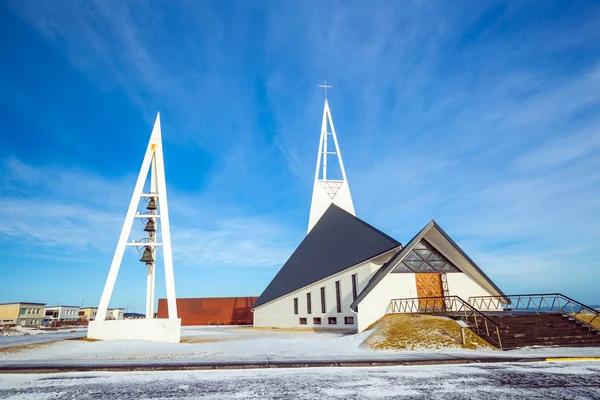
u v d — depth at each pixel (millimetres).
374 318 27719
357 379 10555
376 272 30000
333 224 47844
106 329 23719
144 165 27281
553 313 21406
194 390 9383
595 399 8281
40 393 9203
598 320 21391
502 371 11562
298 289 42188
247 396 8750
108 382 10406
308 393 8984
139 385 9984
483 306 30031
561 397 8438
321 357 14727
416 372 11547
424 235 29953
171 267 25781
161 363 13094
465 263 29719
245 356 15812
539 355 14734
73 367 12266
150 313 27766
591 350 16469
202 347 20906
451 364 13094
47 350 19188
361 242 35562
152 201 28141
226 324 66312
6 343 30531
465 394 8766
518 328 19359
